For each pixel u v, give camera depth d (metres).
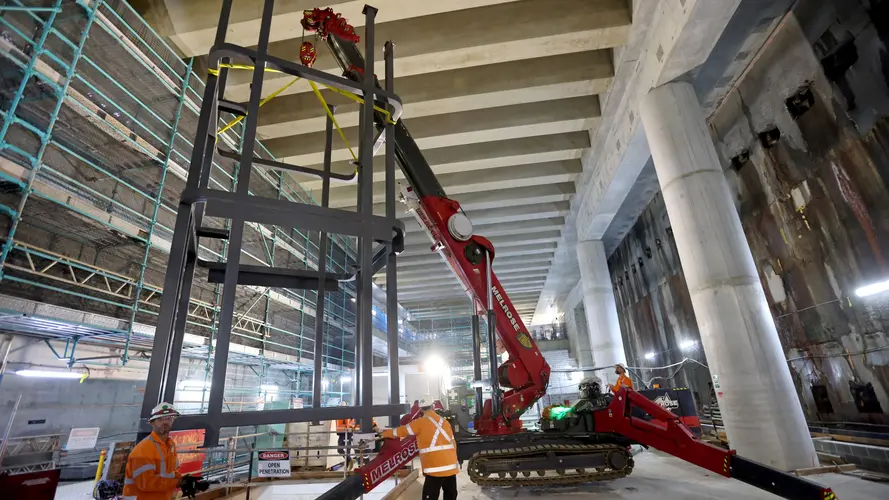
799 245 10.14
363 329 3.45
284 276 4.88
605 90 13.29
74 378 8.35
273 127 13.36
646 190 17.52
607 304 18.48
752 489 7.31
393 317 3.82
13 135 5.91
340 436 10.71
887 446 7.88
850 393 9.06
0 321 6.22
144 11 10.09
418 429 5.30
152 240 8.25
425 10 10.31
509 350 8.76
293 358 13.24
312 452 10.40
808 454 7.85
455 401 11.00
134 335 7.71
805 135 9.63
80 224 7.05
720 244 8.96
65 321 6.29
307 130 13.66
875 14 7.73
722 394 8.56
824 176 9.22
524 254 25.67
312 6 9.98
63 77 6.37
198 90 10.20
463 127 14.46
